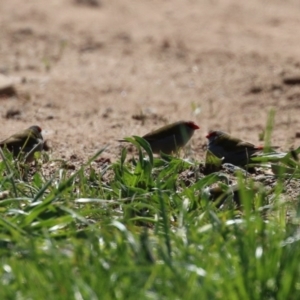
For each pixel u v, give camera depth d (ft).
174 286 54.08
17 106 144.56
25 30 205.98
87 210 71.05
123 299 53.01
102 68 178.19
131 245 60.54
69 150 110.93
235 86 162.50
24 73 172.35
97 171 94.17
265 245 59.21
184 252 58.95
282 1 258.37
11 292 53.62
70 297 52.44
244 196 61.87
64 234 66.28
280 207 73.61
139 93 159.12
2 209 70.90
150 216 76.18
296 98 151.02
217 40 204.74
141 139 85.56
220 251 57.31
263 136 121.49
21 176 88.28
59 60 184.65
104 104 149.69
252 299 53.36
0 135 121.70
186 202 75.00
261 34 213.25
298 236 59.67
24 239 63.26
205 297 52.26
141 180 83.15
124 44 199.52
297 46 199.21
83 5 235.20
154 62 183.93
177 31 214.07
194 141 121.19
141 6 242.78
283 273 54.54
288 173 90.74
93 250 60.95
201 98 155.63
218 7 246.06
